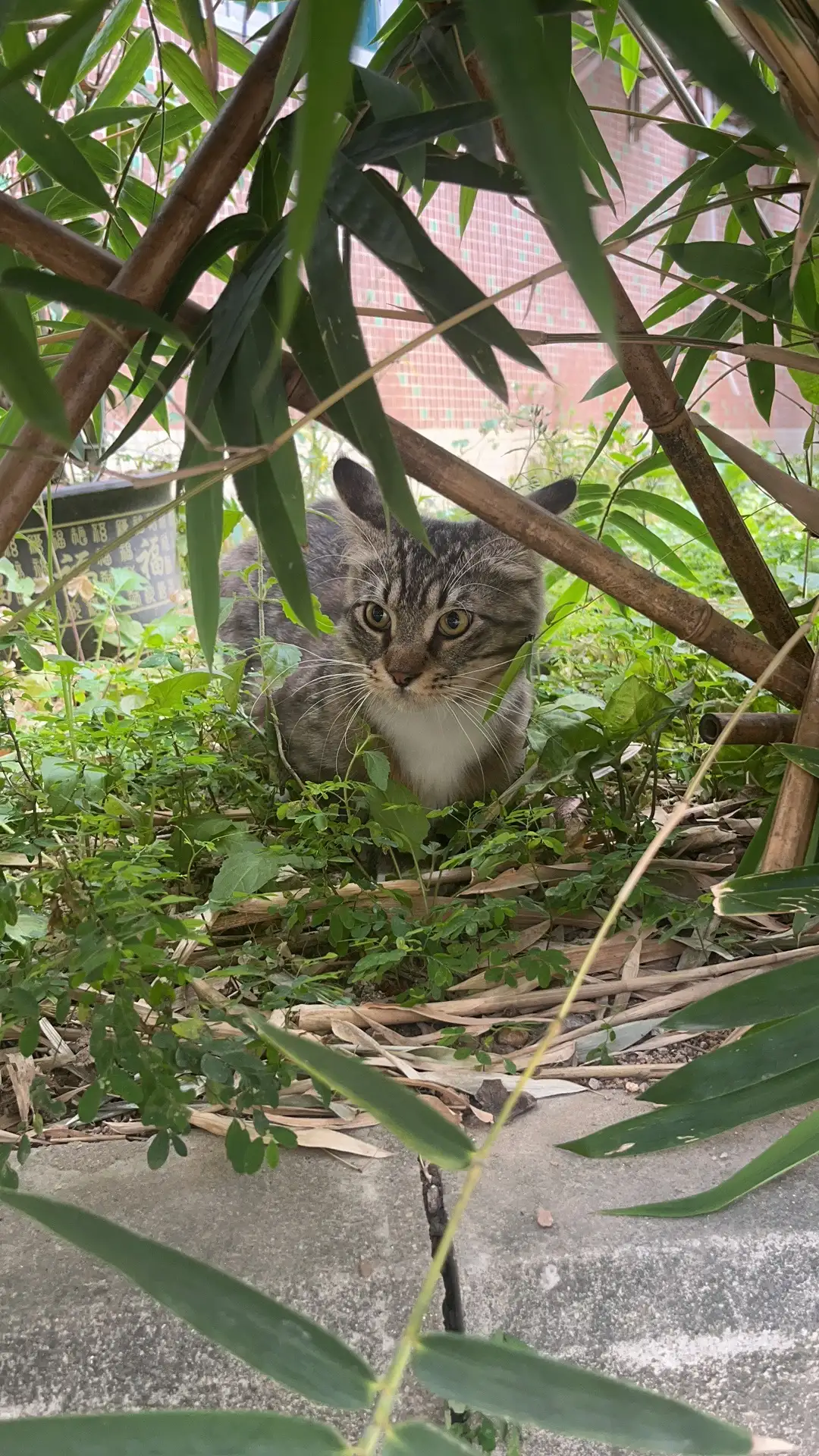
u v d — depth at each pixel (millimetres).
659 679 2463
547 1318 1041
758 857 1648
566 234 550
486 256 3955
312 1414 1025
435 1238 1068
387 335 4195
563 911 1734
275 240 1066
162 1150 1044
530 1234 1073
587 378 4535
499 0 547
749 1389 1082
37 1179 1161
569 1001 748
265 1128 1086
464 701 2291
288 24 1063
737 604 3160
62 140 976
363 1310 1018
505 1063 1371
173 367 1139
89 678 2057
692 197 1562
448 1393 626
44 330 1917
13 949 1428
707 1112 997
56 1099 1325
